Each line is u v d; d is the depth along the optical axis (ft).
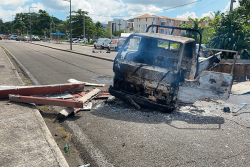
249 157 10.10
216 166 9.28
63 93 17.25
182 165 9.25
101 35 250.37
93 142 10.94
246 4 68.69
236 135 12.50
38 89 15.79
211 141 11.60
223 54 44.01
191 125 13.73
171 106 15.02
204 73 14.92
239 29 43.39
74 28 237.66
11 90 14.80
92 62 45.80
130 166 9.02
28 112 12.99
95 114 14.83
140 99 15.44
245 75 28.32
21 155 8.59
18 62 40.65
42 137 10.17
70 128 12.46
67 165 8.36
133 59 19.45
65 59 49.88
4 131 10.46
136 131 12.41
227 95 14.90
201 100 19.49
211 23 60.85
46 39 216.33
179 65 14.56
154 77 15.06
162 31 256.73
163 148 10.60
